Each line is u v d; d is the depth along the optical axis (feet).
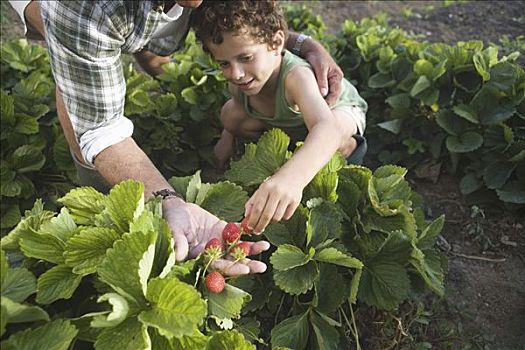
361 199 9.48
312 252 8.27
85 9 8.37
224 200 8.98
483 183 11.91
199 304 6.25
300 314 8.57
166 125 12.96
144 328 6.26
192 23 10.63
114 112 9.22
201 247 7.77
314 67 11.32
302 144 9.48
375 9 22.31
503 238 11.29
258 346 8.96
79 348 6.77
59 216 7.28
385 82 13.94
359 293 8.83
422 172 12.84
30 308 6.00
